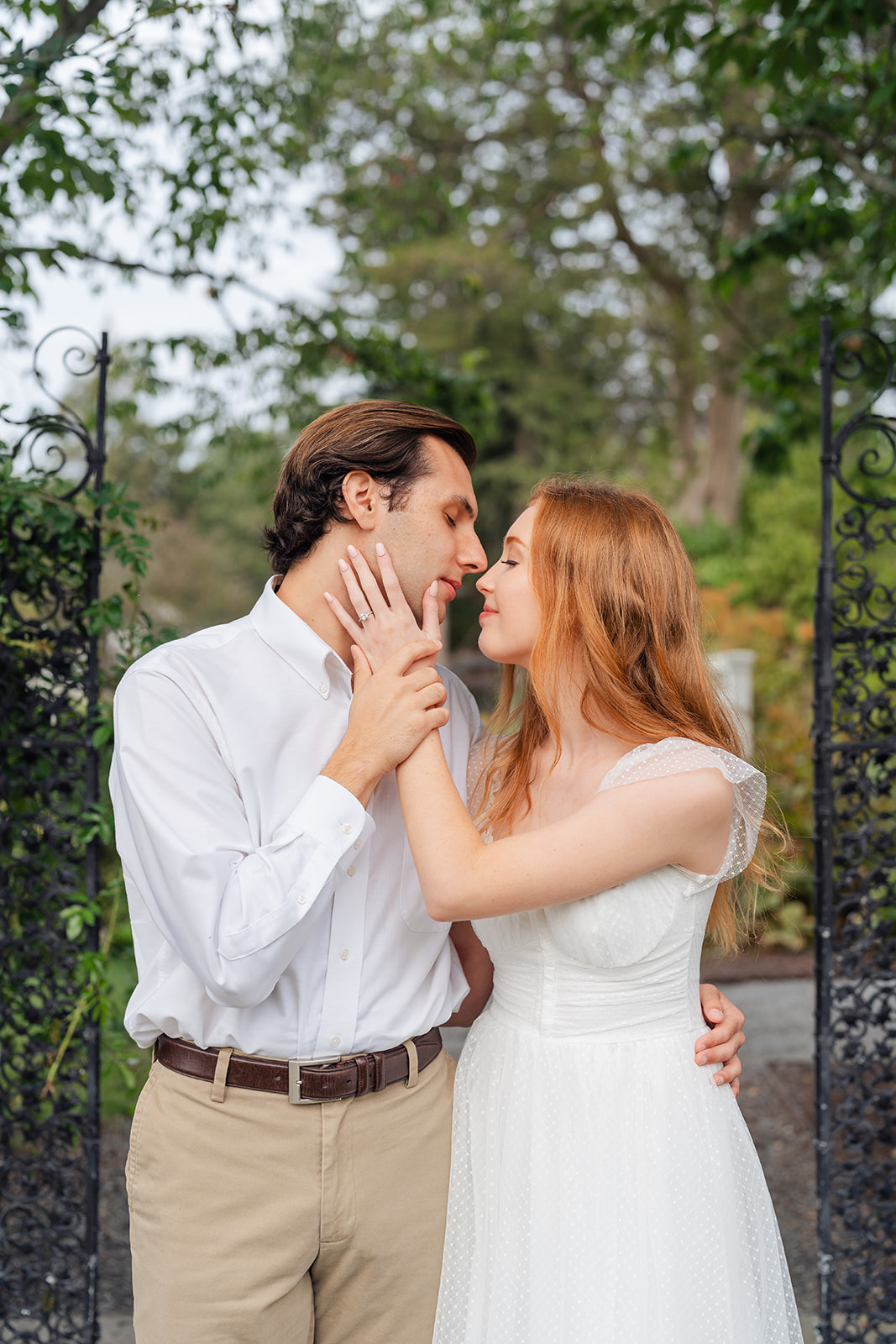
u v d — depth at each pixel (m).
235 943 1.37
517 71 7.05
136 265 4.22
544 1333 1.49
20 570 2.62
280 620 1.61
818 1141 2.76
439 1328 1.58
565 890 1.48
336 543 1.62
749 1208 1.61
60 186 3.41
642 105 14.66
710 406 18.30
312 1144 1.52
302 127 4.43
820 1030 2.78
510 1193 1.55
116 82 3.05
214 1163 1.51
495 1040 1.64
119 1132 4.04
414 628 1.57
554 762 1.61
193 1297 1.49
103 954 2.62
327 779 1.46
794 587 13.60
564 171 18.05
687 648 1.66
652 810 1.49
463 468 1.67
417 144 10.80
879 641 2.81
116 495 2.62
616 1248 1.49
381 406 1.64
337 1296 1.59
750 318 17.14
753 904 1.85
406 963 1.62
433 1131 1.63
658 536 1.66
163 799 1.46
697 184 15.03
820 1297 2.71
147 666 1.53
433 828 1.48
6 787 2.64
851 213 4.88
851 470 7.13
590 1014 1.56
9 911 2.67
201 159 4.03
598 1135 1.53
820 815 2.80
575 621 1.62
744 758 1.77
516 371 21.52
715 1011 1.67
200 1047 1.54
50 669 2.65
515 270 20.62
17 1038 2.95
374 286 20.08
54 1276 2.64
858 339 4.49
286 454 1.70
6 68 2.66
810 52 3.90
